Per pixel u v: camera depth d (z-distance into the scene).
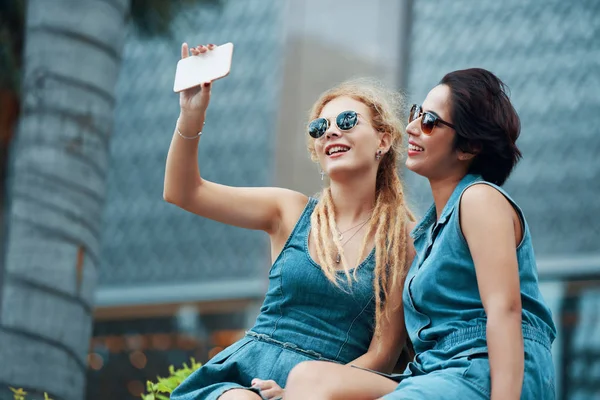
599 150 22.14
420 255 4.32
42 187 7.92
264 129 25.45
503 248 3.98
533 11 23.09
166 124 26.31
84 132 8.05
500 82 4.38
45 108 8.02
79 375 7.95
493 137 4.29
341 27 22.05
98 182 8.15
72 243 7.93
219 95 26.09
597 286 21.44
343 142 4.88
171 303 25.11
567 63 22.70
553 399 4.11
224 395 4.30
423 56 23.48
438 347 4.14
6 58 13.27
